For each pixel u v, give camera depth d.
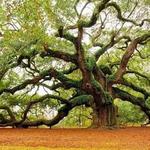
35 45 33.72
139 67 48.97
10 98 47.72
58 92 45.94
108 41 42.44
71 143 24.59
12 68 40.38
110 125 40.44
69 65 43.50
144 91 44.25
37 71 42.19
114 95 42.84
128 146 22.98
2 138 28.30
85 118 63.62
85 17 36.25
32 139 27.50
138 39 40.78
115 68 47.31
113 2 37.59
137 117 60.16
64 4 32.91
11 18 30.91
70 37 35.78
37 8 30.75
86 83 38.97
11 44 32.94
